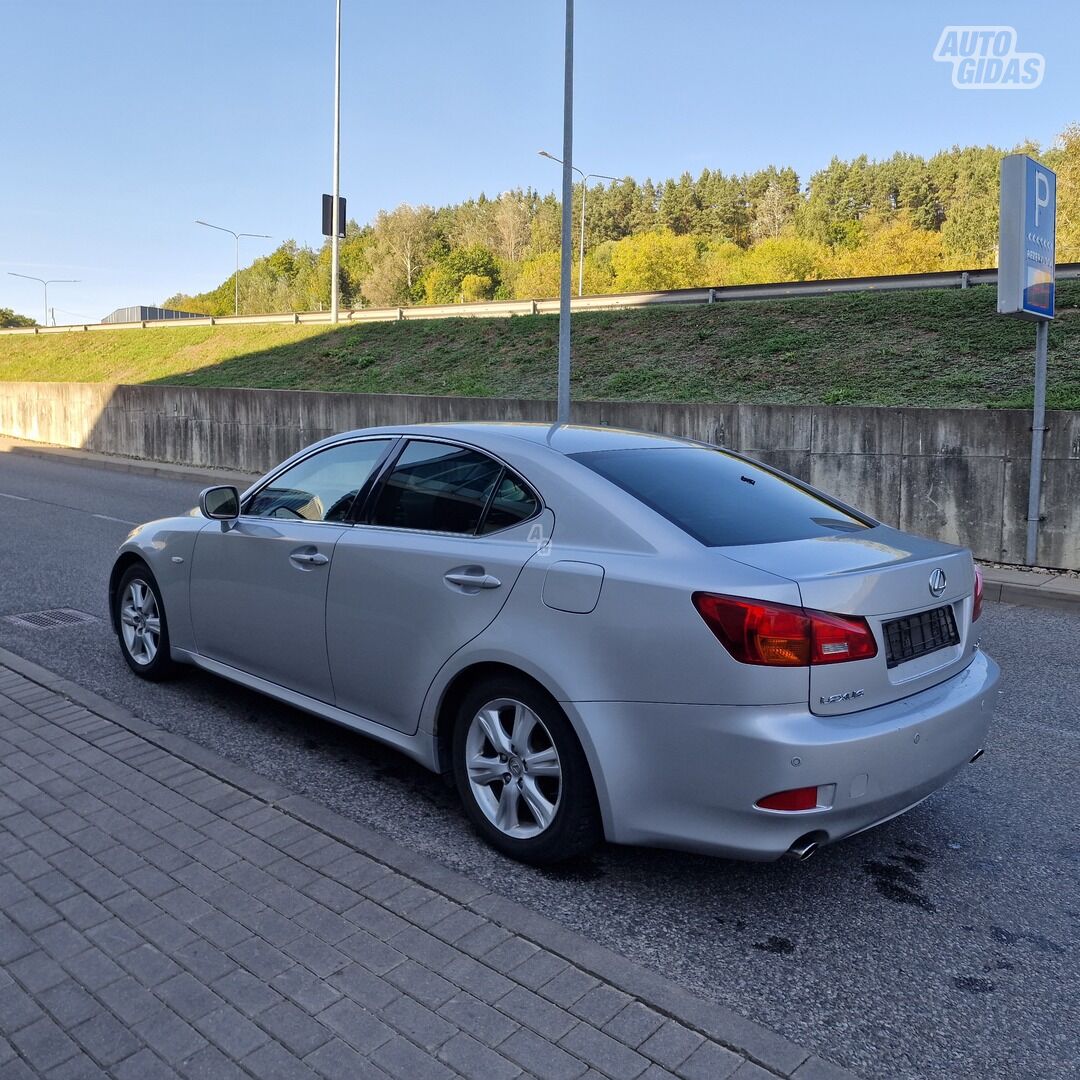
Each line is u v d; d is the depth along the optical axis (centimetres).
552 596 329
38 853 326
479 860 351
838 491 1177
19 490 1612
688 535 324
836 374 1527
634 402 1480
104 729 441
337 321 3106
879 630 311
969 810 414
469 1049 234
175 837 338
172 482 1909
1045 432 1008
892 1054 251
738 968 289
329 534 416
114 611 567
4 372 3856
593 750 315
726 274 10138
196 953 271
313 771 429
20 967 263
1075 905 333
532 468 361
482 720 353
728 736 292
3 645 615
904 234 9569
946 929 315
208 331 3534
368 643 393
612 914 318
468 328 2475
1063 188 5012
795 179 14738
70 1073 224
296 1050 233
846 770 294
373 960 269
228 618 469
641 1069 229
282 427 2038
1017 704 575
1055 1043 257
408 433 416
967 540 1072
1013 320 1502
